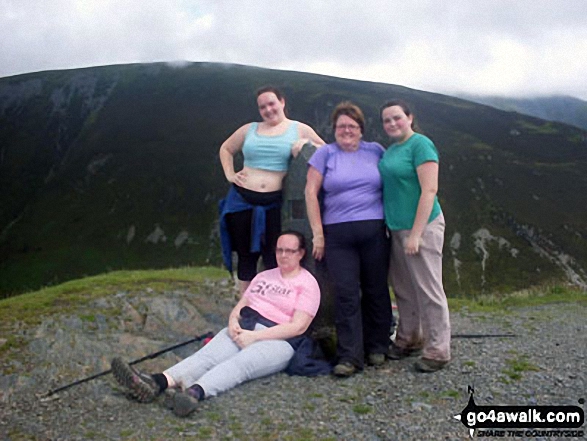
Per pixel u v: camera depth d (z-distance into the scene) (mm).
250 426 4875
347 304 6020
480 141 105375
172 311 8234
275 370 5973
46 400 5598
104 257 85625
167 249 85562
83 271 83188
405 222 5965
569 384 5559
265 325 6121
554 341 7250
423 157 5746
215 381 5453
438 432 4688
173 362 6742
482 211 84062
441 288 5934
